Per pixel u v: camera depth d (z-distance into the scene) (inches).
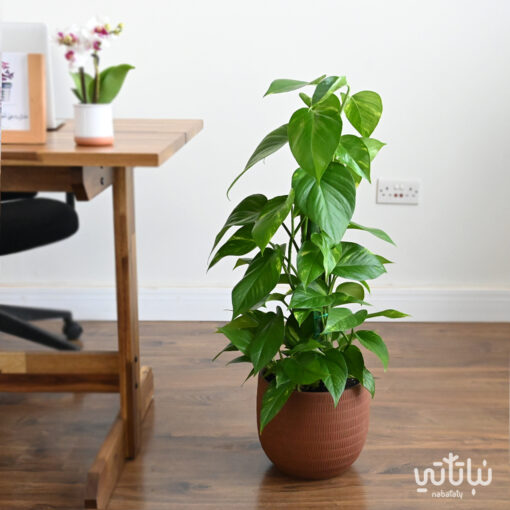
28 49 77.0
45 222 86.9
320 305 63.8
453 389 91.2
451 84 108.3
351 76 108.3
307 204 60.3
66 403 87.7
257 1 106.0
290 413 67.7
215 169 111.4
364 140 68.1
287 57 107.8
